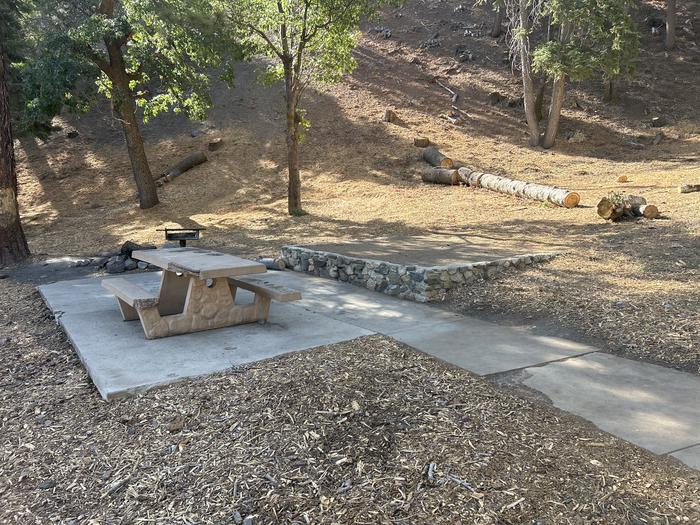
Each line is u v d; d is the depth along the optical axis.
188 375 4.25
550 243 9.63
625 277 7.01
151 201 18.38
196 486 2.84
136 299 5.20
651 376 4.26
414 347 5.06
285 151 21.73
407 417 3.45
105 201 19.77
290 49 16.44
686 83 26.48
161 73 18.16
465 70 28.39
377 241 10.57
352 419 3.43
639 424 3.45
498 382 4.17
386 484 2.78
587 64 20.20
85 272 10.33
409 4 35.28
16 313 6.95
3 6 19.52
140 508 2.70
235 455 3.10
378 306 6.79
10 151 11.61
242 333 5.47
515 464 2.93
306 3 15.32
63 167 22.42
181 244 12.08
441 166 19.45
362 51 30.05
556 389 4.03
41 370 4.72
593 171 18.84
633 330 5.26
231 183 19.80
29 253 12.12
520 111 25.39
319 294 7.53
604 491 2.71
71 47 15.76
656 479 2.82
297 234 13.40
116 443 3.33
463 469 2.88
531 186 15.16
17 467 3.14
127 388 3.97
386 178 19.25
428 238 10.88
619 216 11.20
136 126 18.25
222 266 5.12
